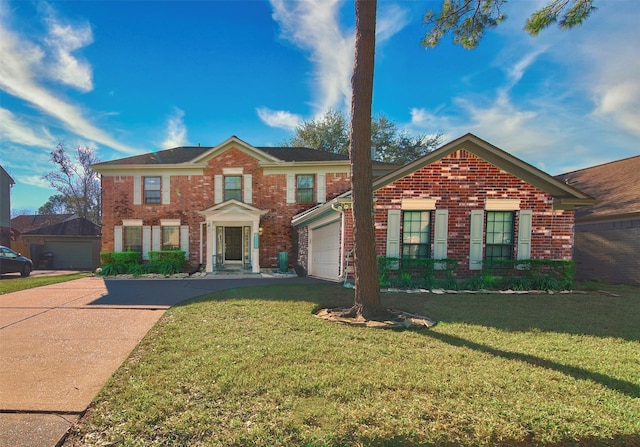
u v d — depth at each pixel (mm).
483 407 2717
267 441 2311
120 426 2520
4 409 2807
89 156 32781
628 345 4344
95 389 3182
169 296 8195
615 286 10305
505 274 9695
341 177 15555
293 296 7781
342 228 10016
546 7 7238
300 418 2566
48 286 10164
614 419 2555
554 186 9789
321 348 4133
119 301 7523
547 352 4043
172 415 2637
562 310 6477
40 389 3186
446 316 5945
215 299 7414
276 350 4039
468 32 8023
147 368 3545
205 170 15594
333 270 11469
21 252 20984
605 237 11789
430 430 2420
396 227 9805
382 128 28500
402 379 3229
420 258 9805
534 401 2812
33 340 4711
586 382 3189
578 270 12562
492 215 9914
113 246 15477
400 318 5758
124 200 15555
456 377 3277
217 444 2285
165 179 15594
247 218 14375
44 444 2350
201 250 14844
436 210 9805
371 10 5992
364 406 2727
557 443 2352
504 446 2316
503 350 4102
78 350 4289
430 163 9844
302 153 18250
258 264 14406
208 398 2885
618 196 12500
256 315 5875
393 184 9820
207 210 14148
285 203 15555
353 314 5910
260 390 3016
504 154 9742
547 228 9797
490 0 7527
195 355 3900
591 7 6980
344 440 2334
